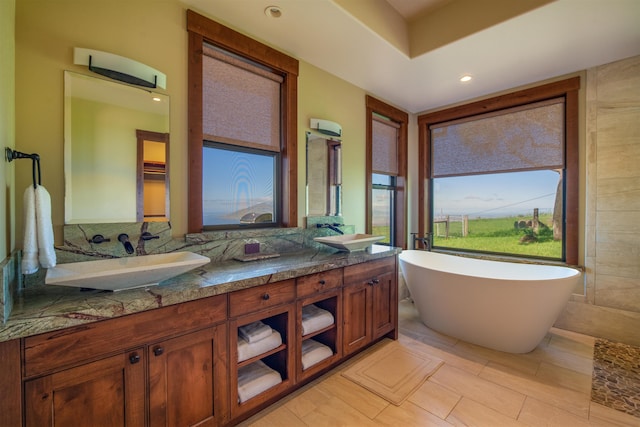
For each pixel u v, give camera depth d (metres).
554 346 2.55
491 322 2.46
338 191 2.98
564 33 2.19
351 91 3.11
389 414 1.71
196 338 1.40
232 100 2.22
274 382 1.74
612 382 2.02
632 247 2.57
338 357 2.12
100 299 1.23
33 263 1.20
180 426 1.35
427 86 3.17
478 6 2.20
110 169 1.67
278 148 2.53
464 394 1.89
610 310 2.66
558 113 2.96
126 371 1.20
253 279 1.59
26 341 1.00
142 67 1.73
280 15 2.03
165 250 1.84
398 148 3.87
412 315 3.28
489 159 3.44
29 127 1.45
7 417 0.98
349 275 2.20
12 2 1.34
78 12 1.56
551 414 1.71
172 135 1.88
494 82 3.07
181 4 1.91
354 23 2.12
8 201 1.25
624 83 2.58
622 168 2.60
